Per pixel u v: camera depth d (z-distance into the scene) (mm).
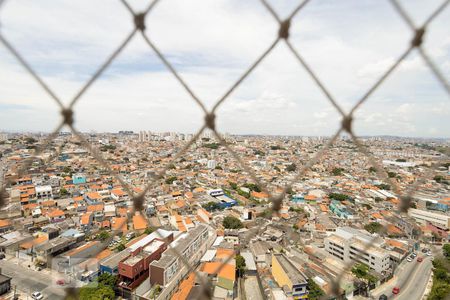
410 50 2008
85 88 2070
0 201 2260
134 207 2295
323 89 2143
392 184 2473
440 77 1983
